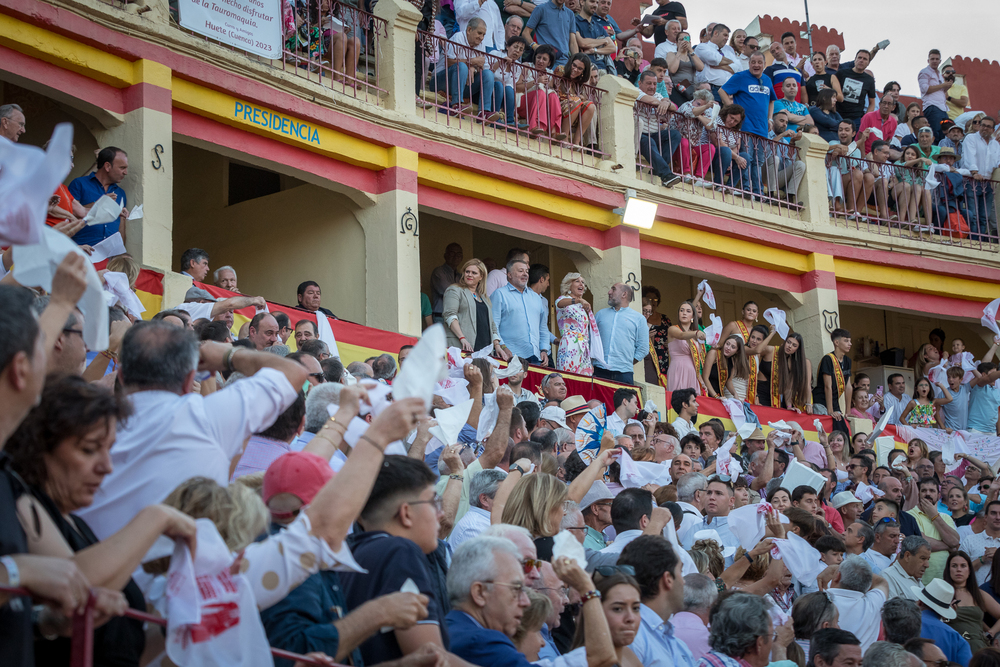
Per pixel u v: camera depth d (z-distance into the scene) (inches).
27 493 102.7
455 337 432.5
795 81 658.2
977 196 699.4
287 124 424.8
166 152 377.1
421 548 143.9
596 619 154.6
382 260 453.4
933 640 282.7
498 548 156.3
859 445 528.7
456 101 492.1
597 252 538.3
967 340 774.5
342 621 122.8
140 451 126.9
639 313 490.9
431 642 131.3
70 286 121.0
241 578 111.1
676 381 505.7
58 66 360.8
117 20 369.1
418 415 123.3
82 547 109.9
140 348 131.8
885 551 328.5
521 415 270.4
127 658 109.1
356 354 386.9
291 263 482.0
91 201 333.1
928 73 762.8
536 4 591.2
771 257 608.4
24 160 101.1
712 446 410.0
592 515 243.0
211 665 107.1
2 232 100.4
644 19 661.9
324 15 446.9
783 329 539.5
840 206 641.0
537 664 156.2
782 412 527.8
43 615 102.9
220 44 402.0
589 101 531.5
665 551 190.5
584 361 461.7
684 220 561.3
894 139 703.7
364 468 121.6
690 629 204.7
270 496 131.1
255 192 514.3
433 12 510.6
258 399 136.2
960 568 312.8
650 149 549.3
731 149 591.5
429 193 479.5
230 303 293.1
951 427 612.1
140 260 362.6
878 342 748.6
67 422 106.7
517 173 498.3
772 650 226.5
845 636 210.8
